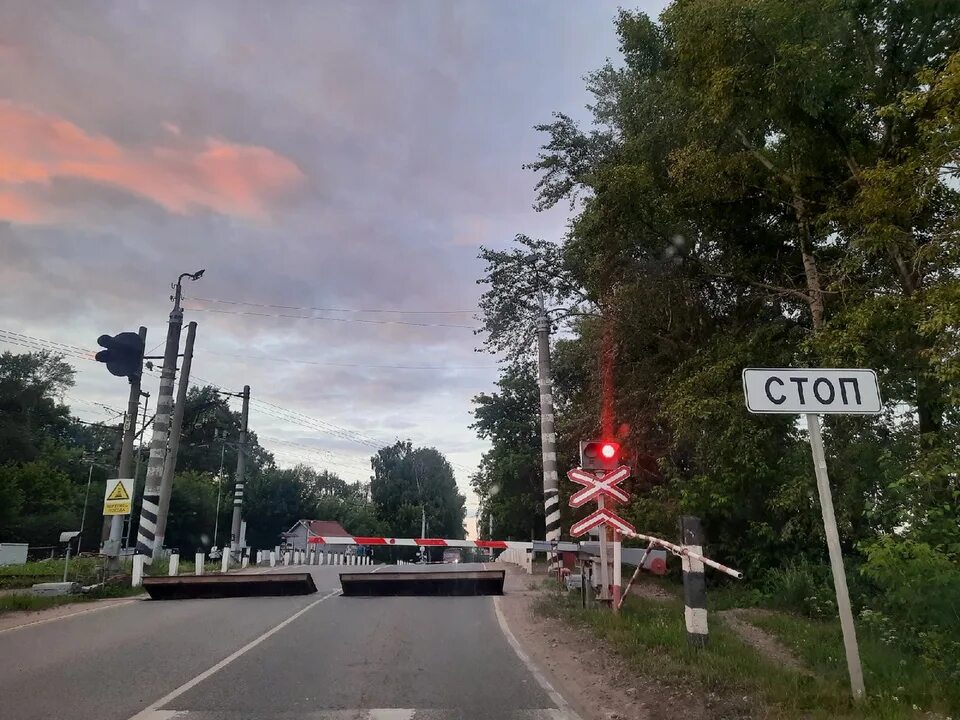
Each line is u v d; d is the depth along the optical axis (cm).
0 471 4928
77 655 930
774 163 1366
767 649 958
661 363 1827
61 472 5784
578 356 2386
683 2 1217
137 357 1873
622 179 1498
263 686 760
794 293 1452
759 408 686
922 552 768
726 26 1152
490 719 645
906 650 835
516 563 3103
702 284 1714
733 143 1356
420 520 8862
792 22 1092
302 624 1195
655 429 1866
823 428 1283
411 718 646
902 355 1118
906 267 1140
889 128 1214
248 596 1662
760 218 1559
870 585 1166
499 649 980
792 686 676
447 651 963
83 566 2231
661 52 1487
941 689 658
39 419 6475
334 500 9206
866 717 582
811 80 1112
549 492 2222
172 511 6450
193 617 1288
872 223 1060
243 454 3612
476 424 3988
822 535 1355
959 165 913
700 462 1595
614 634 975
